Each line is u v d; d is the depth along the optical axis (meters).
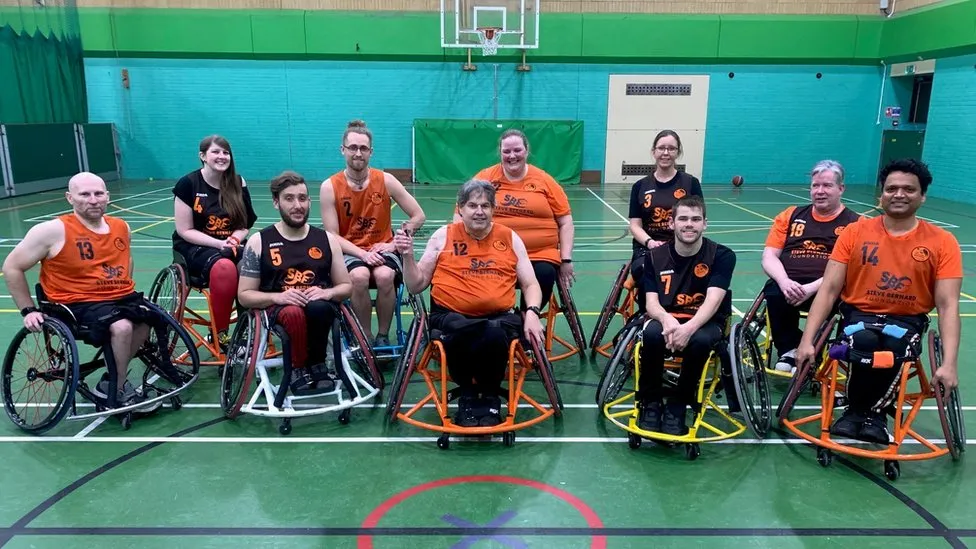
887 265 2.98
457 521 2.57
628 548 2.40
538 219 4.02
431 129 14.20
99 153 13.84
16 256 3.19
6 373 3.29
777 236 3.89
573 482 2.86
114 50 13.95
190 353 3.53
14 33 12.12
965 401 3.65
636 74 14.31
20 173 11.66
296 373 3.67
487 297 3.32
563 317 5.36
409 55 14.09
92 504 2.66
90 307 3.29
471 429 3.11
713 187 14.30
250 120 14.38
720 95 14.40
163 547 2.39
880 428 2.98
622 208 11.38
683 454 3.12
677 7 14.05
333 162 14.65
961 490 2.80
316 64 14.14
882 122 14.36
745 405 3.04
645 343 3.12
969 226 9.45
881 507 2.68
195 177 4.15
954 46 11.86
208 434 3.28
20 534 2.46
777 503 2.70
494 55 14.16
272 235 3.44
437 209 11.08
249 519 2.56
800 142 14.63
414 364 3.28
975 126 11.57
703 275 3.23
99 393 3.49
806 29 13.99
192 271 4.13
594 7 14.07
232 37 13.91
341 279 3.57
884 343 2.89
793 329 3.87
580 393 3.84
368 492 2.77
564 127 14.30
